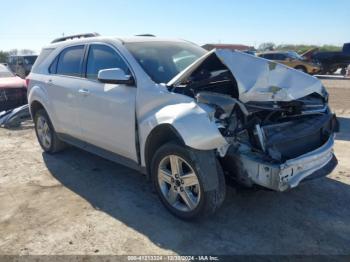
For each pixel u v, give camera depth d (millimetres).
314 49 27297
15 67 21656
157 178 3639
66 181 4641
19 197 4188
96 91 4266
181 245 3141
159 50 4273
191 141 3107
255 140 3156
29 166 5273
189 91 3428
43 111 5625
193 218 3391
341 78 21641
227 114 3170
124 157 4141
